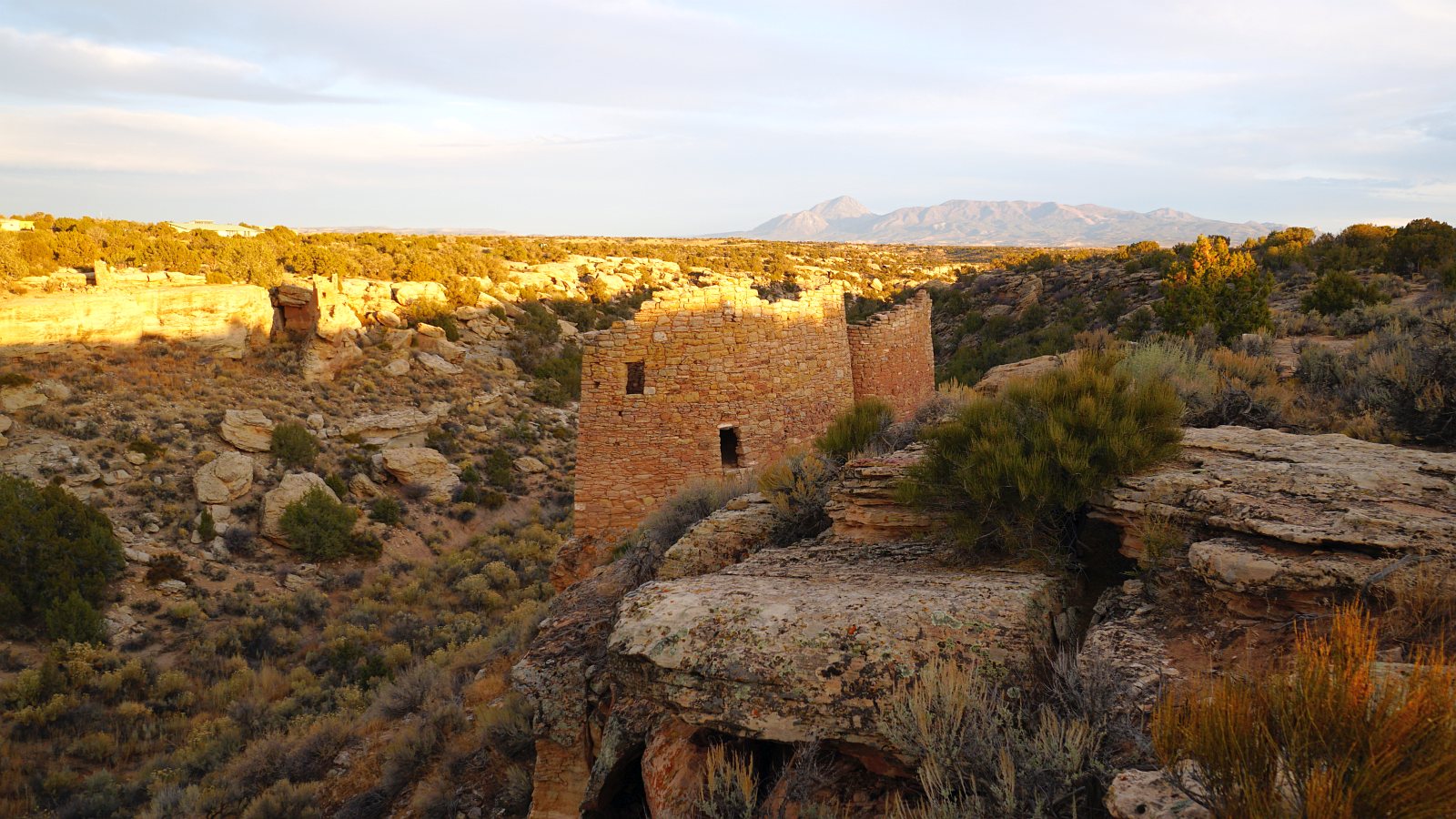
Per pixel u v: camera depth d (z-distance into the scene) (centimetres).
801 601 587
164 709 2167
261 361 4606
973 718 419
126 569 2755
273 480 3612
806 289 1705
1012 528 688
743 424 1530
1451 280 2597
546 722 848
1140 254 6619
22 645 2300
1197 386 1089
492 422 5047
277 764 1591
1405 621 432
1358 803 274
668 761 557
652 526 1212
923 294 2234
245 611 2773
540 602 2892
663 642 556
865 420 1177
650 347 1502
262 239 7238
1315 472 613
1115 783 340
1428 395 863
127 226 7650
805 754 468
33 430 3366
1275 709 322
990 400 833
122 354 4088
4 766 1806
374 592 3123
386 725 1634
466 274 7331
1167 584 566
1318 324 2419
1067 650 530
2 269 4591
